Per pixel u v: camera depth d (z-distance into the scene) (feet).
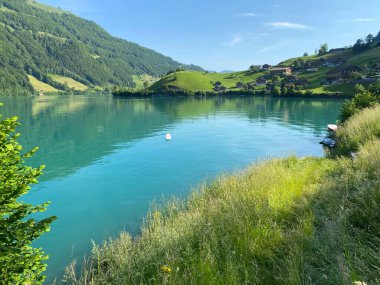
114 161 86.94
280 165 52.95
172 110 275.59
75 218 48.32
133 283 21.20
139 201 55.01
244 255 20.71
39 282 14.66
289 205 28.66
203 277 18.29
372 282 13.87
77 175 73.67
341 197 25.43
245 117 205.98
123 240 31.76
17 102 446.19
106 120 196.44
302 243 19.26
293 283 15.46
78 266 32.89
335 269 15.70
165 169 76.89
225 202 33.71
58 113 250.16
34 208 15.83
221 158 88.12
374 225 18.76
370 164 30.04
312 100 388.98
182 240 25.12
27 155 16.80
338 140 66.85
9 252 13.28
